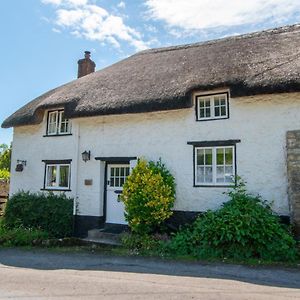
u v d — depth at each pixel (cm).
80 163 1298
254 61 1056
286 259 803
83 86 1355
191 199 1070
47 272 717
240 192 962
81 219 1267
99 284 618
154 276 677
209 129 1066
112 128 1242
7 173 2334
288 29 1273
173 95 1052
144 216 1009
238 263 788
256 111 1005
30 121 1381
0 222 1308
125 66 1455
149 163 1110
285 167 954
